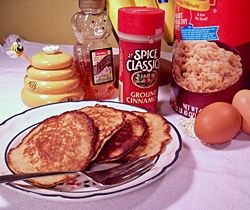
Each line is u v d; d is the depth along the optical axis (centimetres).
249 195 26
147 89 37
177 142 30
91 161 27
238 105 34
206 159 31
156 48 35
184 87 37
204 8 33
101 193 24
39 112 36
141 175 27
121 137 30
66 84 39
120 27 35
